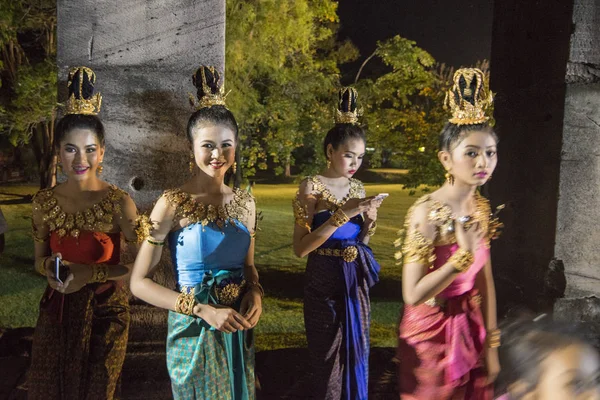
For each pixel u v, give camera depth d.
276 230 13.24
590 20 3.39
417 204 2.41
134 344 3.28
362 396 3.09
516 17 3.94
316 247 3.03
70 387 2.51
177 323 2.40
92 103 2.60
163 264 3.29
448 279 2.26
